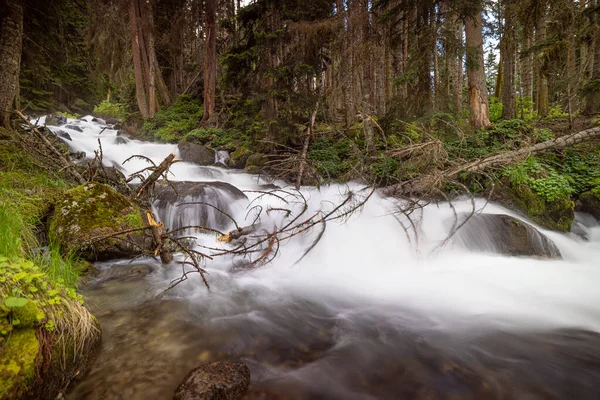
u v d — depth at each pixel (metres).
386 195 7.54
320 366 2.77
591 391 2.50
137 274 4.62
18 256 2.99
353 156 10.94
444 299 4.33
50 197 5.51
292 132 12.06
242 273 5.01
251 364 2.76
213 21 18.89
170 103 24.23
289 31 12.17
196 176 12.11
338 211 6.13
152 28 22.02
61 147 8.29
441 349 3.08
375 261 5.75
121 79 23.19
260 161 13.16
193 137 17.05
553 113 15.98
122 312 3.54
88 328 2.63
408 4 9.63
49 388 2.08
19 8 8.89
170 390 2.35
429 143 7.05
